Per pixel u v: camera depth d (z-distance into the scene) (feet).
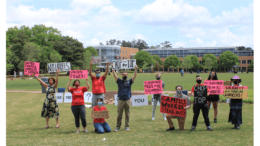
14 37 220.02
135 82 115.65
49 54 236.84
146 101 46.62
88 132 26.99
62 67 39.83
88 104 50.16
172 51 485.56
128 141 22.68
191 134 24.93
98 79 29.71
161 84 32.40
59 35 263.90
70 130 28.14
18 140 23.53
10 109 43.52
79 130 27.78
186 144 21.40
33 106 46.98
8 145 21.86
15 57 206.90
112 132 26.66
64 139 23.85
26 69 30.89
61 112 40.63
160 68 453.99
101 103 27.12
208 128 26.68
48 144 22.11
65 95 52.60
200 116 35.42
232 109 27.32
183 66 417.69
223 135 24.17
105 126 27.07
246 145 20.77
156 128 28.22
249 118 32.58
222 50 457.68
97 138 24.04
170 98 27.02
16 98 58.54
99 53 436.76
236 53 449.06
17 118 35.63
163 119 33.78
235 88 26.89
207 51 466.29
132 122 31.91
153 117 33.42
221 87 30.27
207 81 30.73
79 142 22.65
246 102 46.24
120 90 27.30
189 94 61.31
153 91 32.60
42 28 254.27
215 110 31.12
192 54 474.90
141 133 25.80
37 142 22.80
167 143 21.83
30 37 247.29
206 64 409.08
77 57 242.58
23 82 125.90
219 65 414.62
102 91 29.37
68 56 239.91
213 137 23.50
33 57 209.87
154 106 33.30
